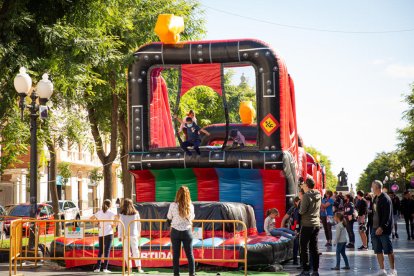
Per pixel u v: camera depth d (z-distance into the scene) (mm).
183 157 18578
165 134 20844
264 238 15344
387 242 13281
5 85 17547
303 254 13273
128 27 22406
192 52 18594
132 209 14414
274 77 18141
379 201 13336
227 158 18234
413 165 53406
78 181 57031
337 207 28297
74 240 15344
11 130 21516
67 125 24500
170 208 12344
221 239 14906
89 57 18047
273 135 18094
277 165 17906
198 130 18688
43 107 15555
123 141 28109
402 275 13977
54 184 25031
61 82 18281
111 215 14648
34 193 15727
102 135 31141
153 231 16234
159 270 14820
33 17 17016
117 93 23578
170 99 27031
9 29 16422
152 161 18844
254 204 18594
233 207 16109
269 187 18500
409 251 20281
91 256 15023
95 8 18078
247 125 25656
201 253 14422
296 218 16609
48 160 40062
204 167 18500
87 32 18078
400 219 52281
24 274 14266
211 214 15750
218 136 25625
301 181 22734
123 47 23453
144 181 19531
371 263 16672
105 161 25797
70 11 17906
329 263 16766
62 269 15234
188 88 18922
